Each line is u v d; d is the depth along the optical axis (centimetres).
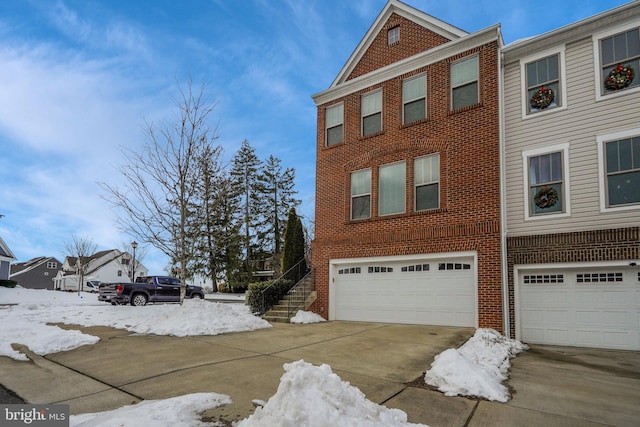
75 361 688
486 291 1047
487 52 1142
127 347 807
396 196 1273
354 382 566
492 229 1059
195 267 3341
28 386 546
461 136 1155
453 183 1148
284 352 767
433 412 459
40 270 5988
